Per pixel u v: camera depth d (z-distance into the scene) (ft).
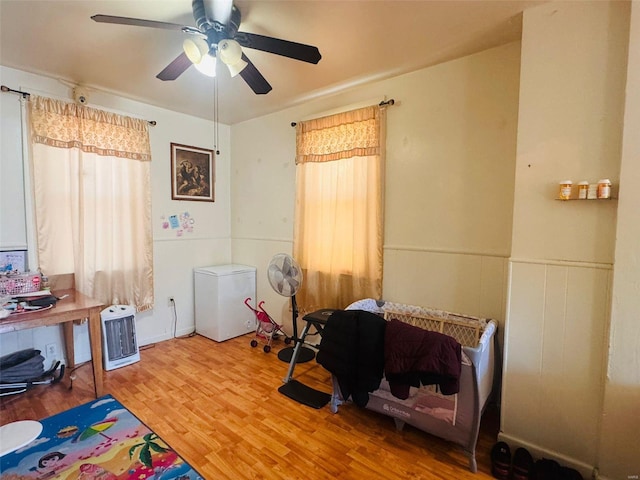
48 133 8.32
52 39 6.65
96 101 9.29
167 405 7.29
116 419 6.75
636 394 4.85
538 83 5.55
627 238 4.81
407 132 8.30
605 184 4.88
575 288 5.33
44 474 5.30
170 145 11.01
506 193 6.94
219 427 6.54
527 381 5.80
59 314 6.93
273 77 8.46
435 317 7.75
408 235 8.38
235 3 5.45
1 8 5.61
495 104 7.01
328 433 6.42
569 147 5.32
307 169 10.04
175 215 11.27
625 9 4.86
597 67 5.08
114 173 9.51
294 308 9.50
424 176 8.05
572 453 5.45
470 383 5.52
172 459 5.65
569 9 5.26
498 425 6.73
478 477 5.38
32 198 8.27
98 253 9.25
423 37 6.56
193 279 11.87
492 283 7.18
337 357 6.54
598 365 5.19
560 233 5.44
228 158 12.85
